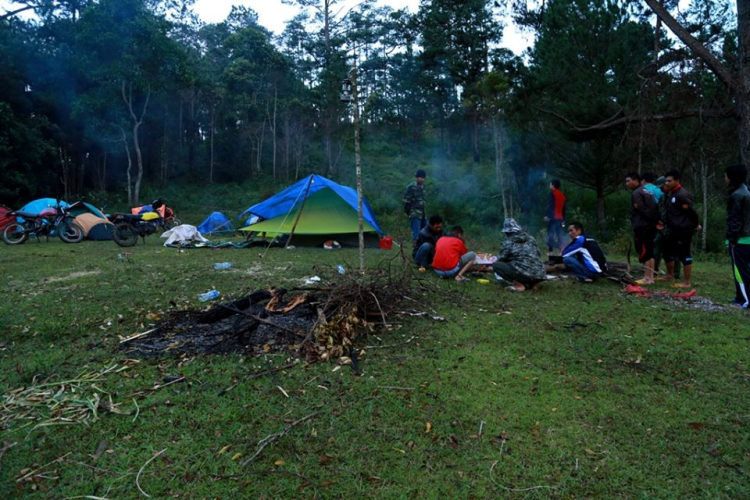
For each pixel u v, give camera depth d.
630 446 2.66
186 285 6.70
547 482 2.37
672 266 7.23
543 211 18.73
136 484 2.34
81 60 27.42
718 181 15.94
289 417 2.94
